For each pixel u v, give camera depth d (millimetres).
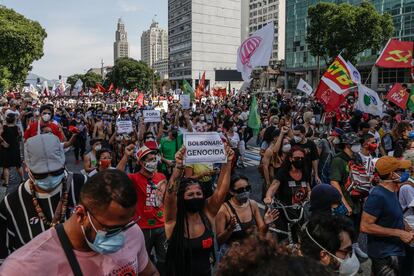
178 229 3740
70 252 1974
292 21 81625
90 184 1878
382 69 60781
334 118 15156
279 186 5168
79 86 39875
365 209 4090
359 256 5875
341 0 68688
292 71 82250
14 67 57750
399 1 57688
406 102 12320
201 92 29422
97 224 1896
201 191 3730
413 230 4379
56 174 2805
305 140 6879
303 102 30688
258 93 42875
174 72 154125
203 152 3803
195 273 3730
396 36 58594
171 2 153000
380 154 9820
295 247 2891
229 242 4219
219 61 144000
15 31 55094
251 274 1655
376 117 12930
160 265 4770
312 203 3693
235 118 16203
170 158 8117
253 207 4449
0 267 1902
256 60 12352
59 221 2873
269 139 8062
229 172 3967
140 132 10453
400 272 4488
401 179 4055
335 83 11484
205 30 141000
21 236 2857
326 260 2613
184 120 11719
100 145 6531
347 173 5598
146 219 4789
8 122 9766
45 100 40250
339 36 43406
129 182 1910
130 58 112125
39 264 1902
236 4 146000
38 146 2766
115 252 2068
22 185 2914
